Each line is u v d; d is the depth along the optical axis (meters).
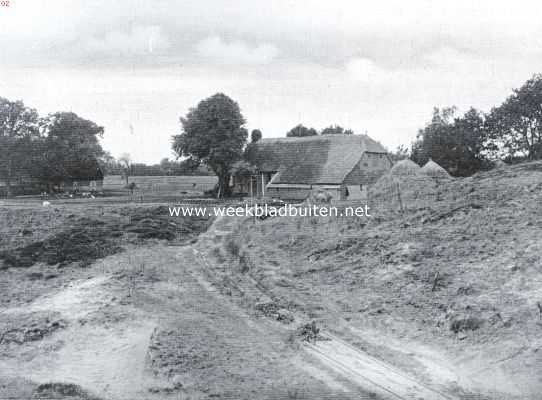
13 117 62.97
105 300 26.72
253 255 34.03
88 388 18.05
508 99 52.31
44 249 36.38
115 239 38.88
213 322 23.53
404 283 26.23
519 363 18.33
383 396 16.98
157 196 63.25
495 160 52.34
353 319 23.94
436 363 19.50
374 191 40.53
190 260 34.22
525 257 24.94
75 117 66.19
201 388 17.66
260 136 68.94
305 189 55.62
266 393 17.22
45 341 22.59
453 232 30.22
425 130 59.69
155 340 21.30
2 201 54.41
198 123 58.03
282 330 22.69
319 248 33.47
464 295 23.50
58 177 65.19
